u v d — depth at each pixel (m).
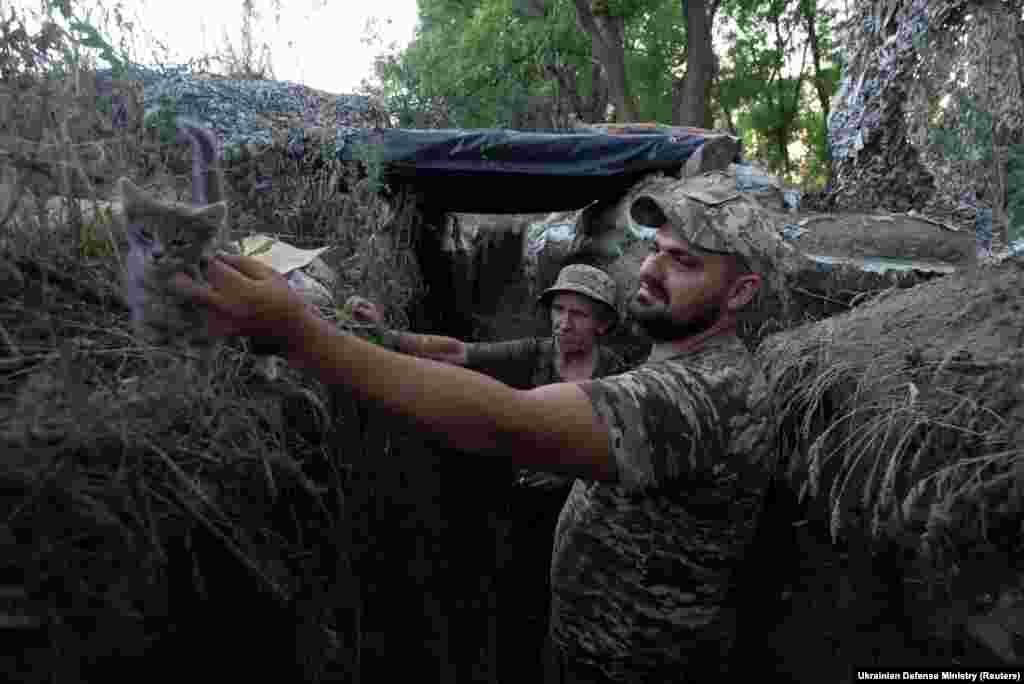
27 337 1.43
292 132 3.30
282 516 1.63
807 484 2.39
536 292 6.84
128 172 1.90
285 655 1.60
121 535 1.09
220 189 1.75
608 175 5.36
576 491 2.23
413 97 4.93
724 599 2.13
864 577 2.23
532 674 3.50
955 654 1.83
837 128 7.23
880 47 6.63
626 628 2.03
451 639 3.07
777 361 3.00
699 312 1.87
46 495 1.05
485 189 5.61
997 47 3.41
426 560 2.96
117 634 1.09
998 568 1.72
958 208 5.36
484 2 13.73
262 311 1.24
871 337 2.76
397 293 3.15
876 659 2.13
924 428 2.05
